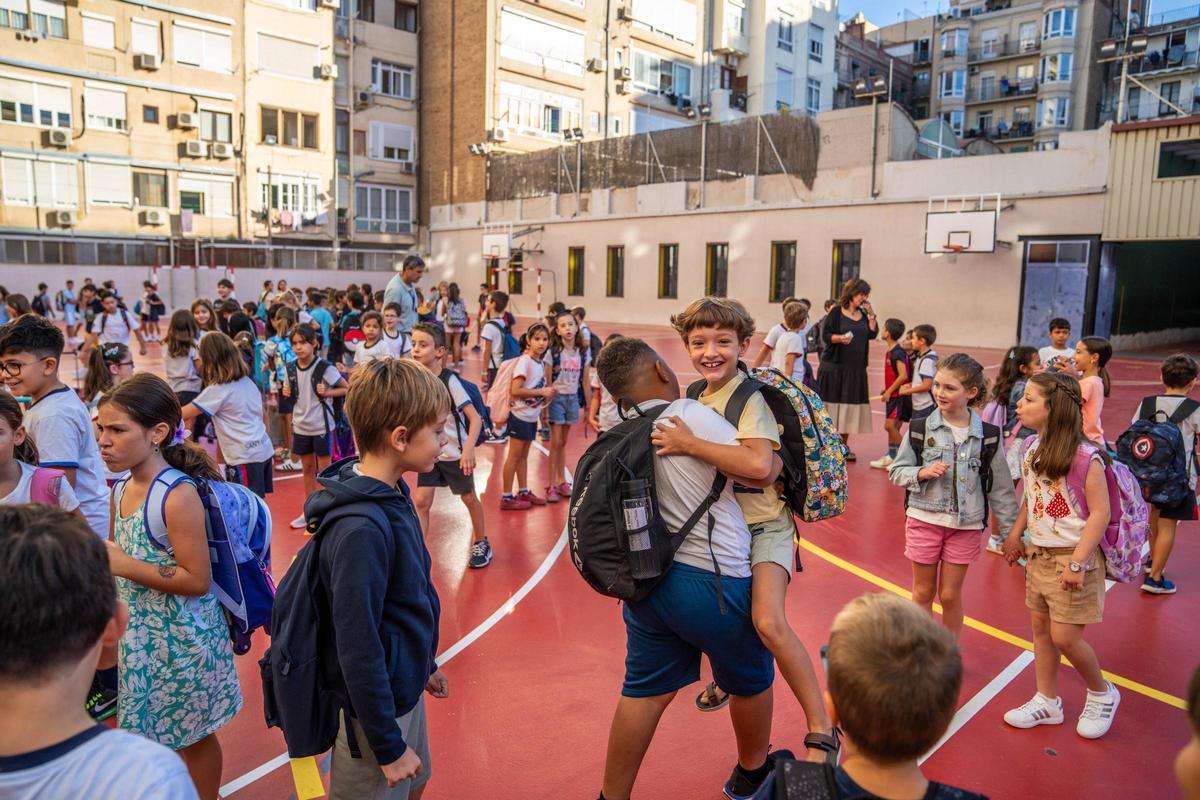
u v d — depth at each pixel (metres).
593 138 43.50
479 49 39.50
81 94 33.03
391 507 2.43
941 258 25.48
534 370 7.92
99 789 1.36
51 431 3.47
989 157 24.39
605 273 35.41
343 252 40.62
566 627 5.27
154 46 34.47
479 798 3.47
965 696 4.42
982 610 5.63
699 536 2.87
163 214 35.06
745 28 49.22
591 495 2.89
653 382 3.17
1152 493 5.82
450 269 42.31
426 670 2.51
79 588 1.41
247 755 3.81
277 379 9.38
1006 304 24.39
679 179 32.53
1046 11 56.22
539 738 3.95
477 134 40.06
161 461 2.94
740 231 30.45
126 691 2.78
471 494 6.23
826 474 3.02
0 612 1.33
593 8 42.78
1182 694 4.47
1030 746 3.92
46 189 32.59
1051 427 3.85
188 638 2.84
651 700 3.03
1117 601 5.86
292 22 37.66
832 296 28.08
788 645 2.82
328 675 2.38
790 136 28.89
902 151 27.02
